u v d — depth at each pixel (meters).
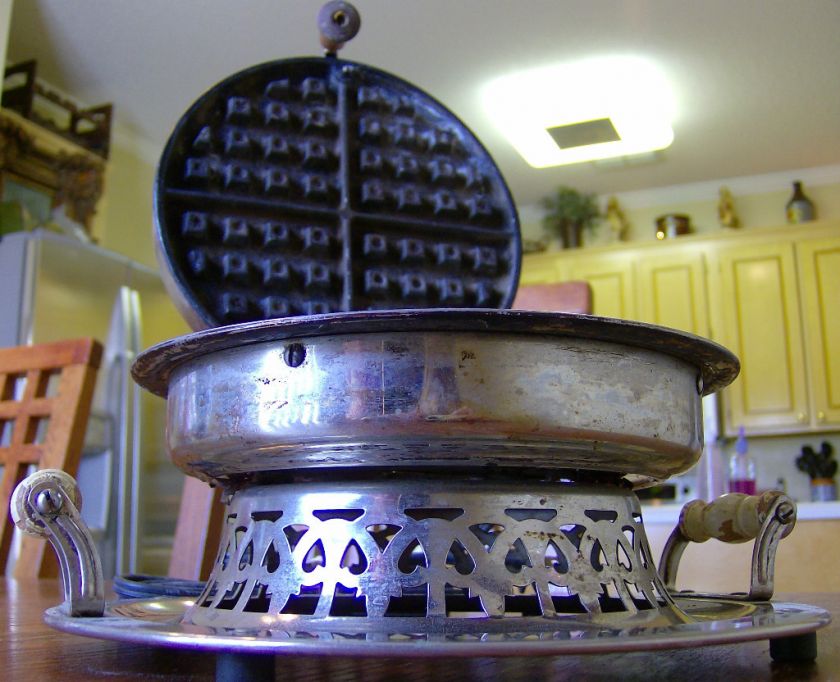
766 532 0.59
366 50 3.84
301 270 0.81
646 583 0.50
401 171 0.88
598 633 0.39
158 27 3.60
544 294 1.56
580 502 0.49
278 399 0.47
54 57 3.79
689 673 0.43
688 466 0.56
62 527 0.48
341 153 0.86
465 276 0.87
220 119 0.85
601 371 0.48
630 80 4.08
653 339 0.49
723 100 4.31
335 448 0.47
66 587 0.48
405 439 0.45
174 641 0.38
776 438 5.18
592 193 5.57
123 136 4.41
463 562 0.49
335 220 0.84
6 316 3.00
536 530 0.47
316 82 0.90
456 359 0.46
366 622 0.43
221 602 0.49
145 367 0.54
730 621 0.43
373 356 0.46
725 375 0.57
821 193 5.26
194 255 0.76
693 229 5.47
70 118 3.88
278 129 0.87
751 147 4.89
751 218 5.36
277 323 0.47
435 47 3.81
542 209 5.76
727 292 5.05
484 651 0.34
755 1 3.49
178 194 0.77
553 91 4.16
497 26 3.65
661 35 3.73
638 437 0.49
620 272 5.23
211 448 0.51
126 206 4.41
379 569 0.45
